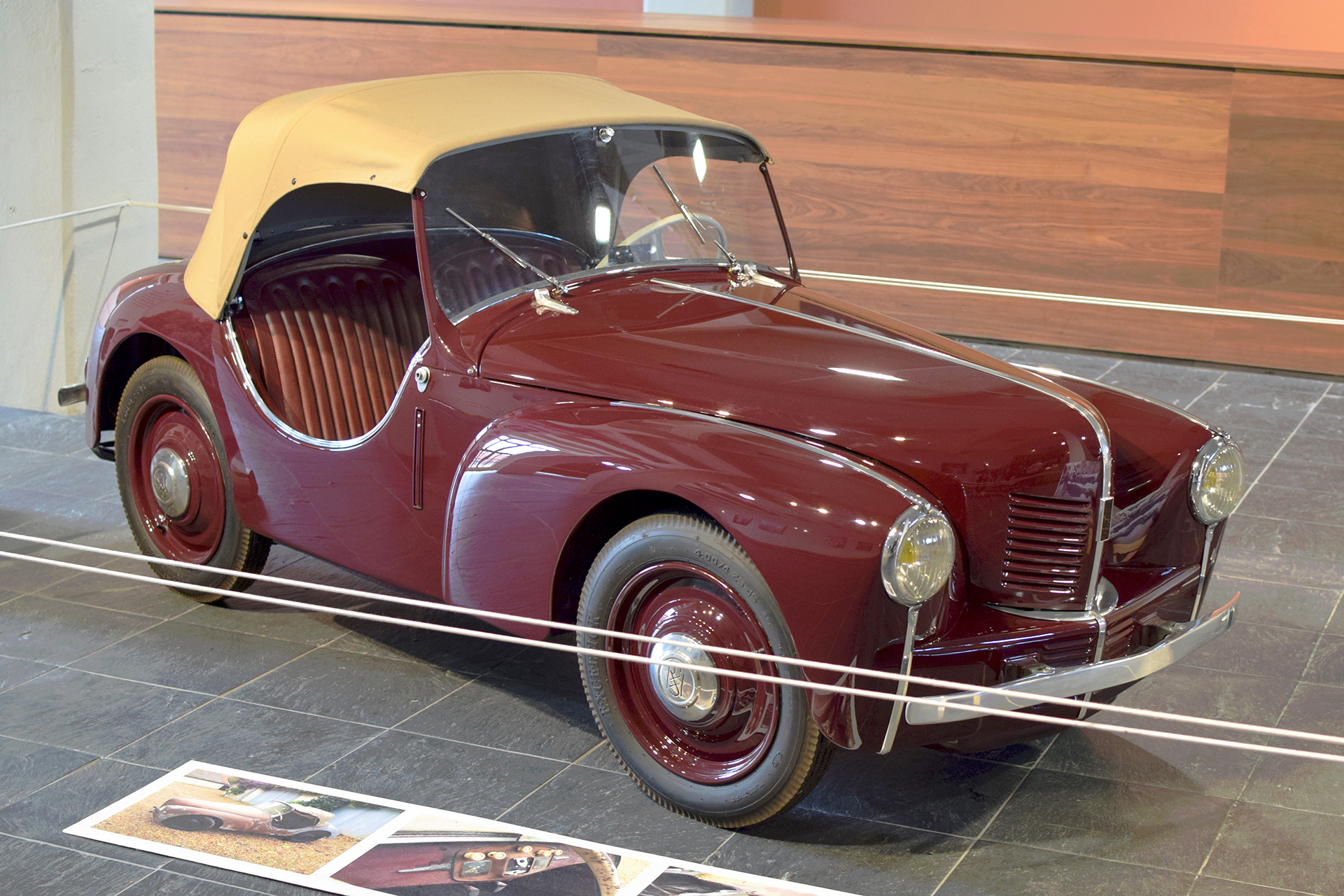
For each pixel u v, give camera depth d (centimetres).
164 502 358
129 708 300
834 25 698
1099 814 262
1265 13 782
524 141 299
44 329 498
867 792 270
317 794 263
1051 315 622
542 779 272
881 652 228
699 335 280
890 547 221
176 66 750
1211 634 262
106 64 488
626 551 252
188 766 274
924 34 648
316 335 352
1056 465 251
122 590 367
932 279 637
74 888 233
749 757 247
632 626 261
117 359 371
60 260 493
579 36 665
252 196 319
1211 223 586
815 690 229
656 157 321
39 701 302
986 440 248
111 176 498
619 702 262
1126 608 258
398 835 249
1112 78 583
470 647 336
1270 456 482
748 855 245
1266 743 289
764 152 340
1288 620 353
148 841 247
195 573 356
